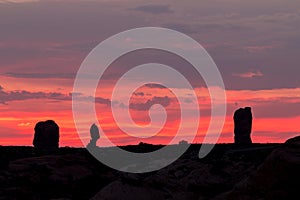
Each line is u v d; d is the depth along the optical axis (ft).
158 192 171.12
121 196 168.45
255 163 180.24
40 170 213.05
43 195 198.59
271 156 147.84
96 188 206.18
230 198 152.05
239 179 171.22
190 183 172.76
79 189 204.74
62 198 191.21
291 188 145.18
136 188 170.60
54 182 207.31
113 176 213.87
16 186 203.51
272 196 146.10
